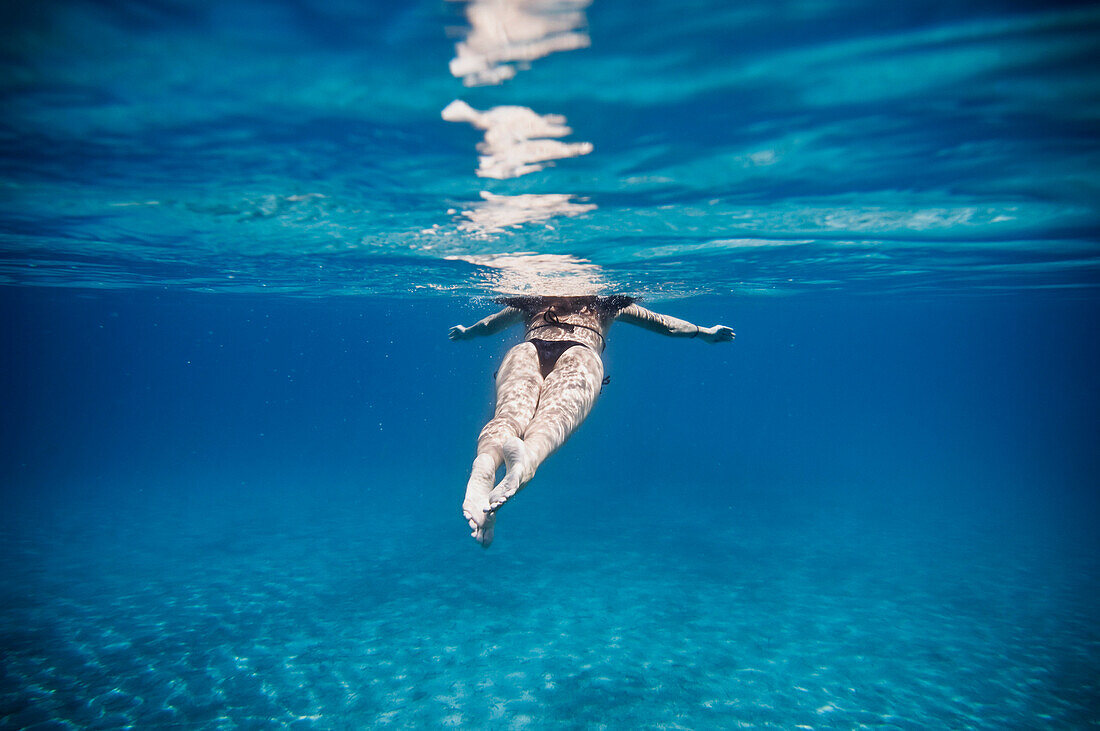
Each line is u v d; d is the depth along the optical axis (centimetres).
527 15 393
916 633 1197
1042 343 6606
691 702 921
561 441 407
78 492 2923
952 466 4681
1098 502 2812
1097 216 959
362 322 4247
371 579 1518
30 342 6662
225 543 1903
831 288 2230
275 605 1332
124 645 1112
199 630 1188
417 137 597
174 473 3809
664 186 753
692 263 1317
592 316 562
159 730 836
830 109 542
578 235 1016
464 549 1812
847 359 10612
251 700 920
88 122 566
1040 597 1422
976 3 384
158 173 721
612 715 883
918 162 682
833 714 893
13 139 613
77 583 1484
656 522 2205
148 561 1692
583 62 455
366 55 444
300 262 1459
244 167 696
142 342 6812
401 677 995
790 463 4547
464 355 7275
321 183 755
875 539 1994
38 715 869
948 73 475
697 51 440
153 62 453
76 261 1562
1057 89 504
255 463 4562
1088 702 930
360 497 2795
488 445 395
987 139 619
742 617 1270
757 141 612
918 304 3069
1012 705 922
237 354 9144
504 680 986
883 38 423
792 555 1777
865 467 4400
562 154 643
